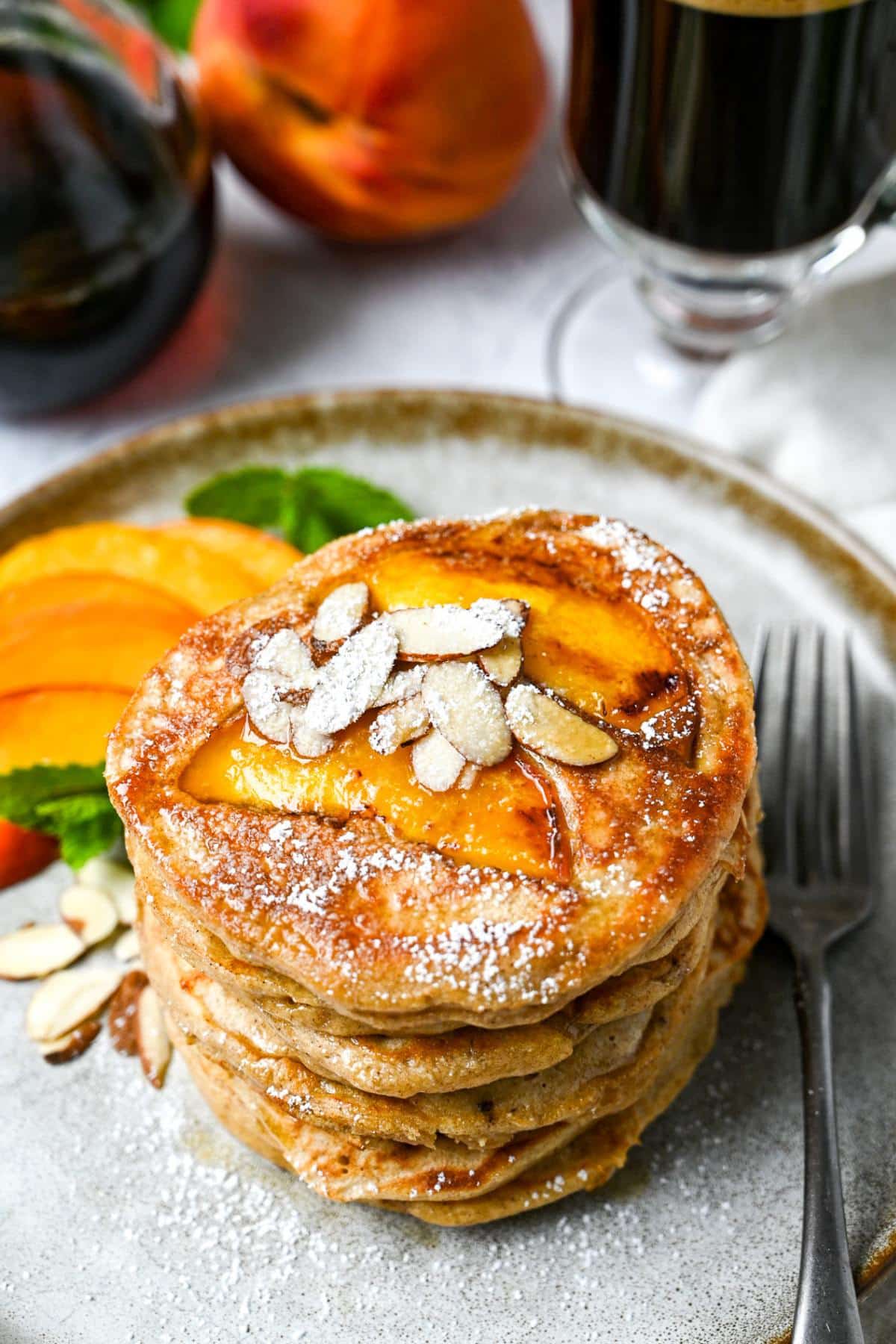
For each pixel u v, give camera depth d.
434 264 0.63
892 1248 0.42
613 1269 0.43
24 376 0.56
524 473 0.53
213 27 0.57
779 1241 0.43
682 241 0.54
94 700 0.47
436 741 0.40
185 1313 0.42
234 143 0.58
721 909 0.45
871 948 0.46
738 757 0.41
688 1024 0.44
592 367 0.60
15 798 0.46
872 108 0.50
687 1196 0.43
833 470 0.54
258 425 0.53
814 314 0.57
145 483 0.52
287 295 0.62
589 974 0.39
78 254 0.54
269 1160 0.44
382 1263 0.43
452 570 0.43
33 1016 0.46
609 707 0.41
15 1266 0.43
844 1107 0.44
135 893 0.45
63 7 0.54
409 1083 0.40
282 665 0.41
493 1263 0.43
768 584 0.51
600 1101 0.42
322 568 0.43
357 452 0.53
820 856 0.47
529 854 0.39
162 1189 0.44
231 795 0.40
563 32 0.66
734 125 0.50
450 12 0.55
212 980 0.42
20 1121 0.45
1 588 0.49
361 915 0.39
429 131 0.57
